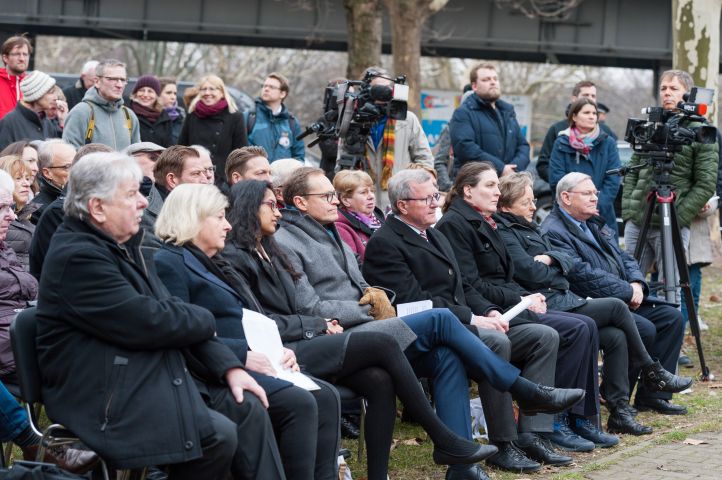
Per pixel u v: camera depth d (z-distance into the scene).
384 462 5.69
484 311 7.03
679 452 6.88
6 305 5.94
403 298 6.74
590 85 11.19
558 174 10.14
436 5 18.47
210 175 6.70
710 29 14.69
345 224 7.52
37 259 6.02
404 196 6.84
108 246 4.71
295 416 5.16
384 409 5.67
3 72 9.91
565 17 23.98
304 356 5.72
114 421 4.51
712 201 10.01
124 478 4.80
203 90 9.96
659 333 8.33
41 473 4.39
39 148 7.18
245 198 5.97
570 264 7.76
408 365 5.73
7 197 6.12
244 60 41.38
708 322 11.80
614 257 8.36
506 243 7.68
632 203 9.92
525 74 42.97
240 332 5.37
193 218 5.40
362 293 6.54
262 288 5.91
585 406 7.13
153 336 4.62
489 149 10.24
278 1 23.91
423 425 5.78
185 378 4.70
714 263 16.48
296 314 6.02
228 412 4.89
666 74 9.58
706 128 9.00
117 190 4.70
